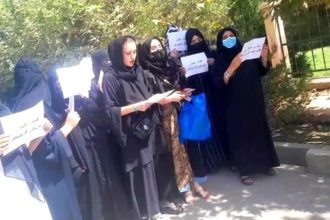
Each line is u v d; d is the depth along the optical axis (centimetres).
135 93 352
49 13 568
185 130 404
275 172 441
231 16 704
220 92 433
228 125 425
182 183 392
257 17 690
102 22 568
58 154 308
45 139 304
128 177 358
